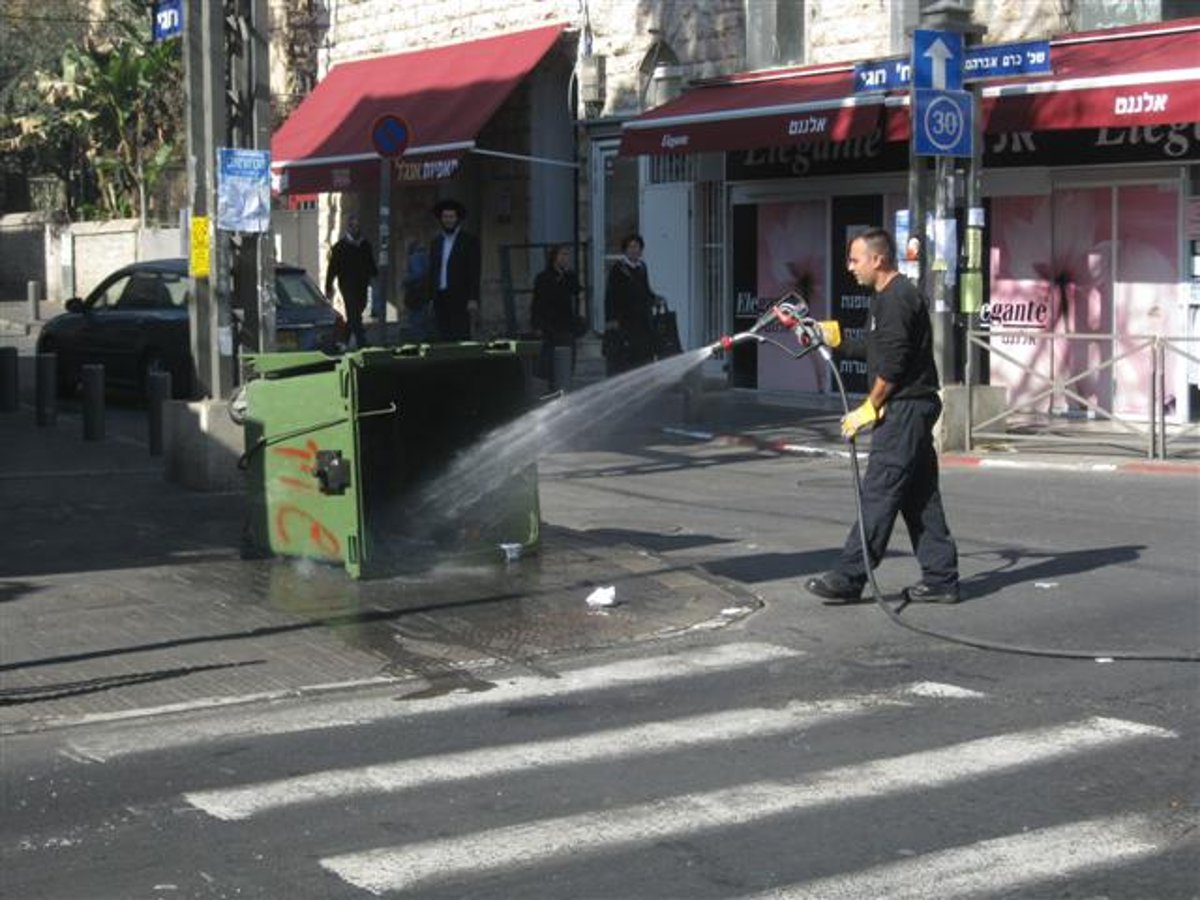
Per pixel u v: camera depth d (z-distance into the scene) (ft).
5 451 51.47
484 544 34.24
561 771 20.76
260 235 43.91
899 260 54.54
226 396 43.68
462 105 84.28
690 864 17.31
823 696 24.26
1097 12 60.49
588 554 35.19
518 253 88.84
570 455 53.52
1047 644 27.09
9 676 25.75
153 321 64.49
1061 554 34.88
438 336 59.62
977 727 22.43
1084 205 60.54
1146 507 41.22
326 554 32.73
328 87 98.43
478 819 18.92
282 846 18.10
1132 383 59.52
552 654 27.22
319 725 23.21
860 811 18.97
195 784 20.49
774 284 72.08
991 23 63.16
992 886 16.55
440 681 25.63
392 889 16.75
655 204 78.43
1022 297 62.49
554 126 87.20
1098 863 17.17
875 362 29.35
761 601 30.91
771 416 63.05
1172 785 19.77
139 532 37.47
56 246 135.95
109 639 27.99
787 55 71.97
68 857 17.87
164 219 132.36
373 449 33.01
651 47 78.89
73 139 138.00
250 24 43.80
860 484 32.76
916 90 50.52
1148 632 27.81
